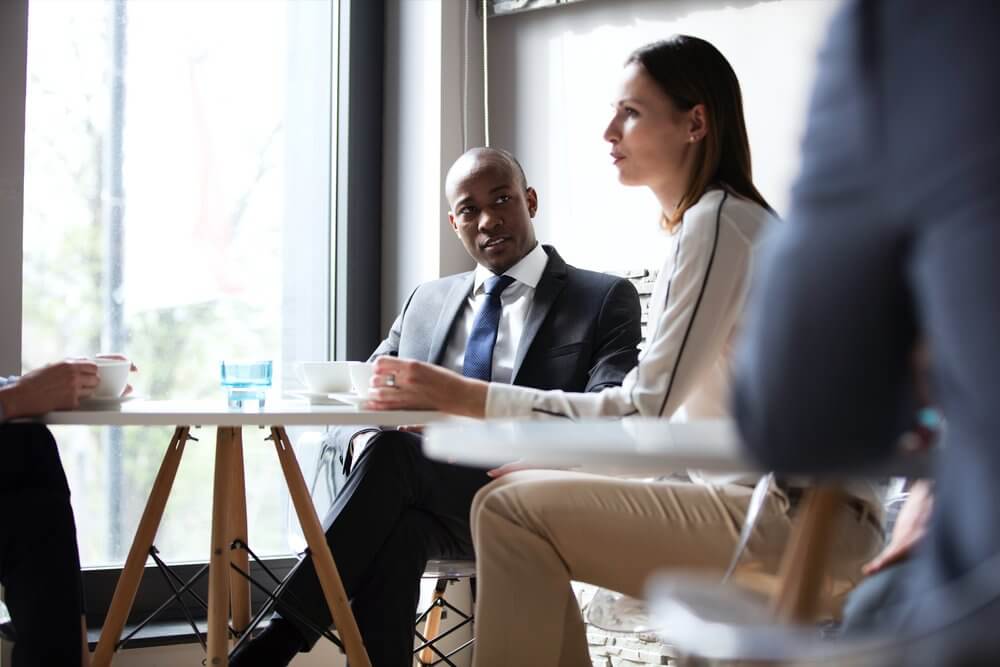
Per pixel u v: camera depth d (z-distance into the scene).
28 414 1.60
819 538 1.05
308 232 3.25
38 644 1.90
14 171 2.65
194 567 2.91
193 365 3.04
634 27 3.00
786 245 0.74
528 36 3.20
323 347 3.27
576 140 3.10
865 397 0.71
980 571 0.64
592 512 1.62
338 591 1.93
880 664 0.62
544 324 2.53
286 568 3.05
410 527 2.15
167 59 3.03
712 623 0.73
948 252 0.66
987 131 0.66
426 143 3.20
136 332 2.95
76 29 2.88
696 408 1.73
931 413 1.10
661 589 0.82
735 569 1.40
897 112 0.70
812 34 2.71
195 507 2.99
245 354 3.13
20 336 2.65
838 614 1.43
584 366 2.48
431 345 2.66
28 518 1.94
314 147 3.27
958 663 0.59
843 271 0.71
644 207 2.96
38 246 2.80
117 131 2.94
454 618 3.01
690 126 1.79
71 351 2.85
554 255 2.66
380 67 3.33
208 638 1.84
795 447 0.73
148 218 2.98
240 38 3.15
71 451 2.85
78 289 2.86
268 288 3.18
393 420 1.62
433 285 2.78
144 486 2.94
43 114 2.82
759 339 0.75
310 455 3.14
